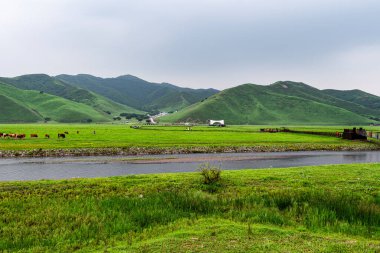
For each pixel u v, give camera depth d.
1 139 78.19
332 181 26.44
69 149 61.56
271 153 70.25
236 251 13.25
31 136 85.88
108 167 47.38
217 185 24.95
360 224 17.86
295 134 121.88
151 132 119.00
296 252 13.17
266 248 13.62
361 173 30.77
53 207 19.67
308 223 17.91
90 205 20.09
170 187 24.52
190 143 75.62
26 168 45.81
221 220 18.09
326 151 76.81
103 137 89.88
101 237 16.03
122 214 18.88
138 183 25.81
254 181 26.45
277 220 18.27
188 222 17.77
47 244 15.45
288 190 23.03
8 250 14.77
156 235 16.16
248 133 123.19
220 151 69.81
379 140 96.62
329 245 14.11
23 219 18.05
